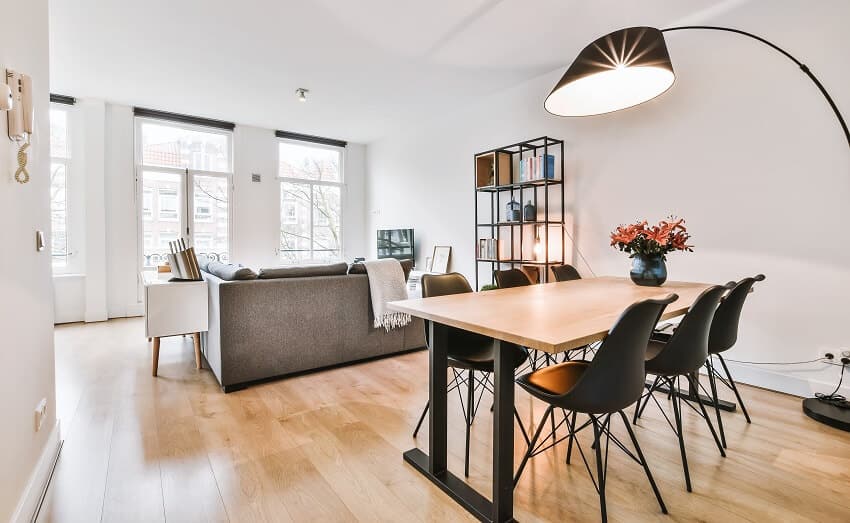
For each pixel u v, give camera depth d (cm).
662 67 186
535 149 412
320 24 320
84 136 486
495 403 142
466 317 151
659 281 244
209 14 306
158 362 321
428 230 582
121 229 516
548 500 158
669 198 323
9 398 129
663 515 149
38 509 150
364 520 147
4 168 128
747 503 156
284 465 182
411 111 534
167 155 552
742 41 281
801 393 262
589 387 129
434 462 171
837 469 179
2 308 124
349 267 337
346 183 707
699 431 216
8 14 134
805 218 258
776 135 268
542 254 415
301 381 293
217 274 312
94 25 321
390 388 279
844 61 241
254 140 611
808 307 258
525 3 290
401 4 293
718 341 202
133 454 191
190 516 148
